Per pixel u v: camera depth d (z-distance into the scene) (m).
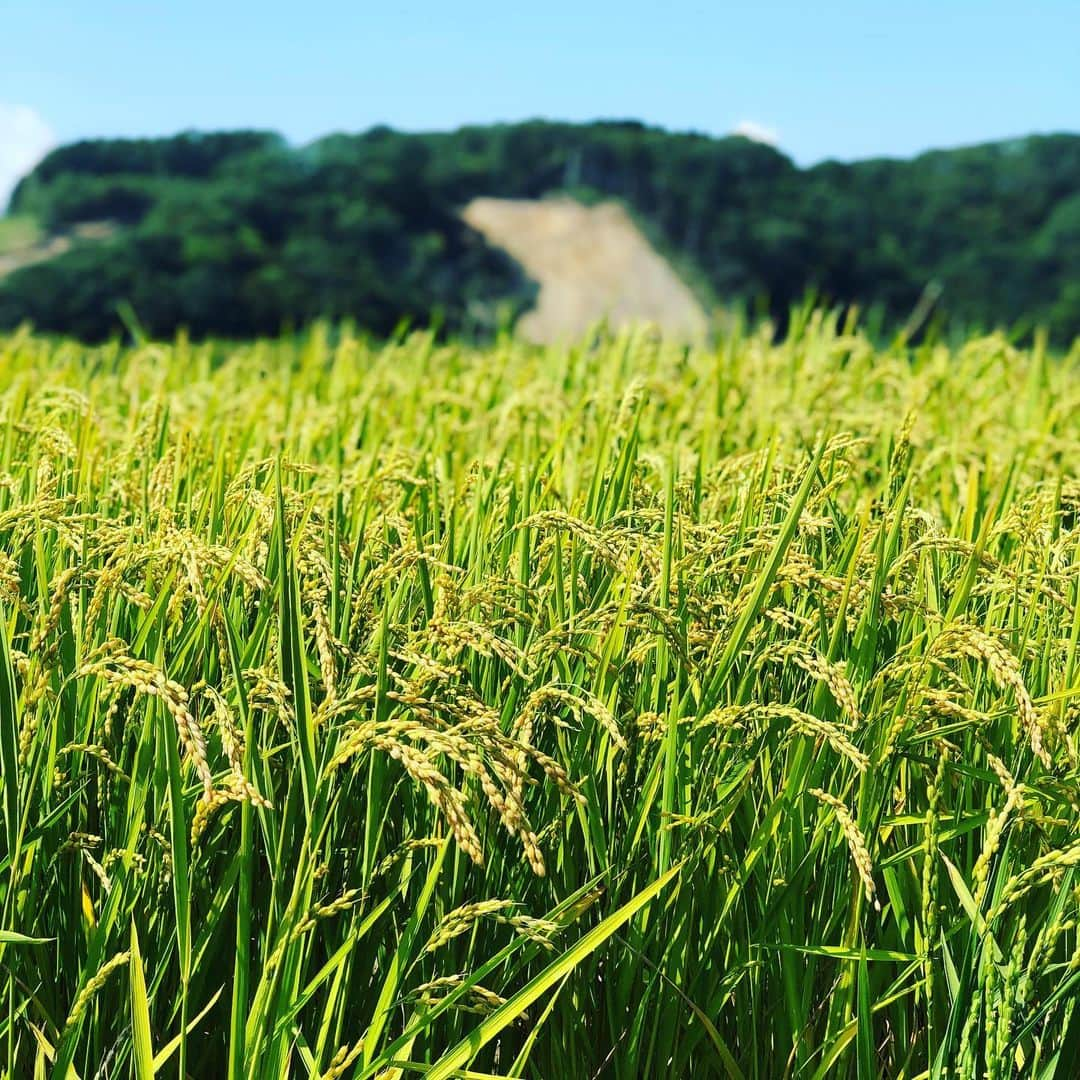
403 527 2.77
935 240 59.03
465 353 9.05
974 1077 2.15
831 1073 2.45
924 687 2.37
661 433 5.39
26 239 91.12
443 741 1.82
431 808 2.30
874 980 2.45
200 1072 2.34
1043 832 2.37
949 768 2.47
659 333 7.60
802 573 2.40
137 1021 1.96
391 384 7.48
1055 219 55.62
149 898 2.26
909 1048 2.53
